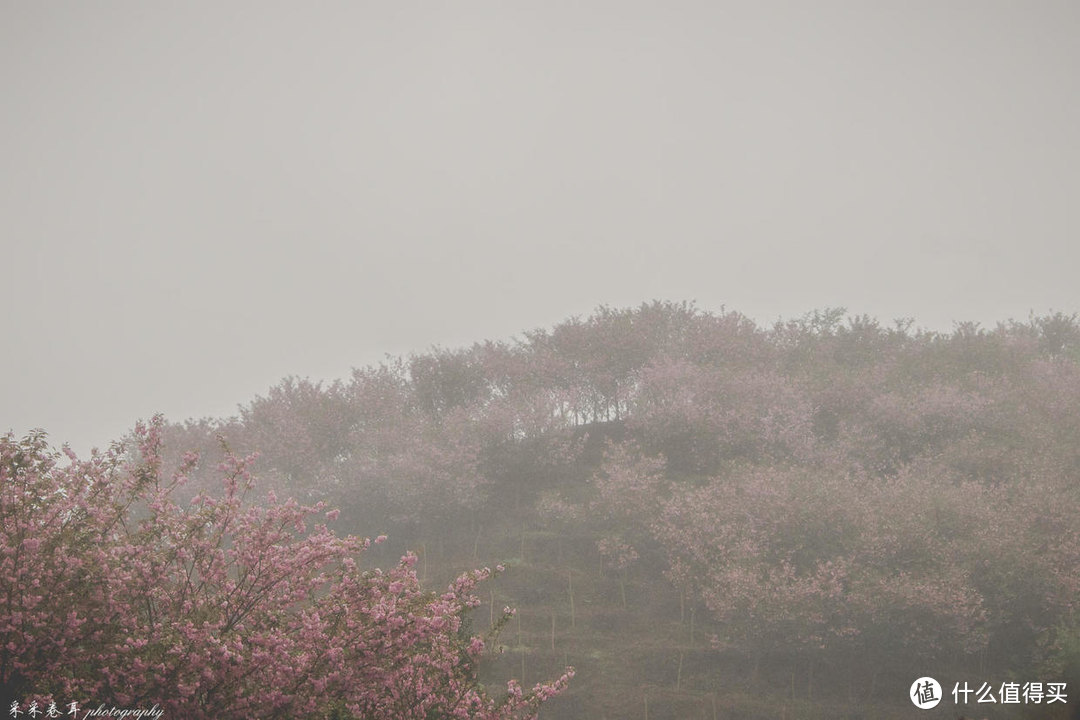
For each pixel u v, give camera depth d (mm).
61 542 10297
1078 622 24891
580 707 25625
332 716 11242
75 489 11016
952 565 26594
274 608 11102
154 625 10555
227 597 10773
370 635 10336
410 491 38312
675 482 37938
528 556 35469
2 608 9516
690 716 25125
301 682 10047
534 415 41969
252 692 10148
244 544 11273
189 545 11172
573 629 30125
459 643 13039
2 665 9523
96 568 10141
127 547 10562
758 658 27516
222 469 11898
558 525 37500
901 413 38906
